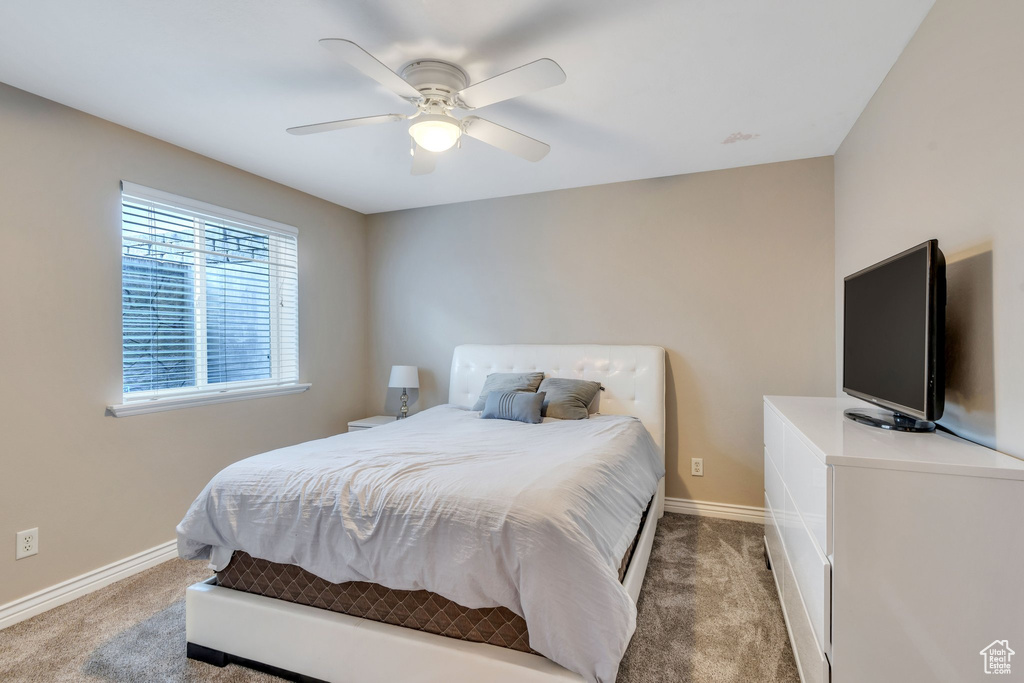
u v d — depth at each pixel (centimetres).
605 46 188
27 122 217
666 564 257
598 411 340
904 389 155
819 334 307
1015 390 127
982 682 117
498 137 214
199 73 205
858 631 124
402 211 424
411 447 219
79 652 187
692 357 337
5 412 209
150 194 264
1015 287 127
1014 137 126
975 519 117
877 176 223
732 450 328
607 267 359
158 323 273
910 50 186
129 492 254
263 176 334
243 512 178
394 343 428
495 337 393
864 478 124
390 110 240
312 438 376
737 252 325
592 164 318
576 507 154
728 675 170
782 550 200
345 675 160
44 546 220
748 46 189
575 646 132
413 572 150
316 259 382
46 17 168
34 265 219
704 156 305
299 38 182
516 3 164
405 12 168
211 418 297
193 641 183
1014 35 125
